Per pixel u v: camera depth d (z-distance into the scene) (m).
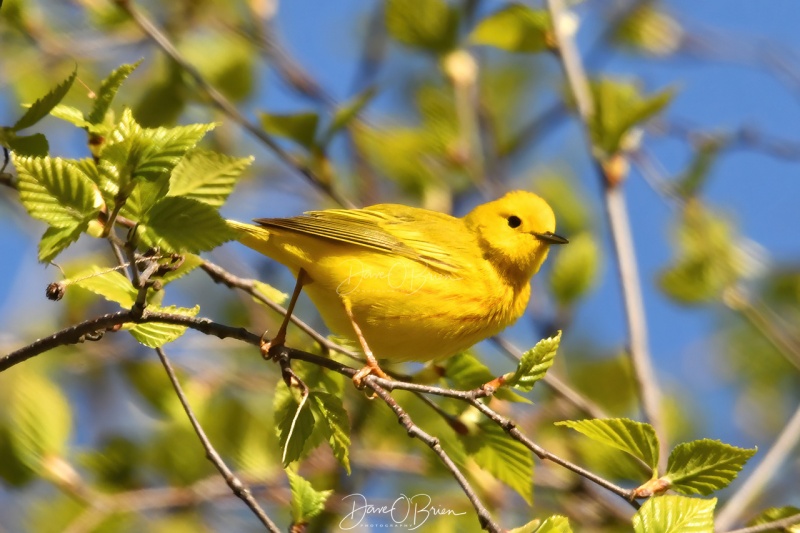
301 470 11.62
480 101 14.49
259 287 9.23
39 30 13.70
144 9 14.78
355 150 14.35
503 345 10.84
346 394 11.95
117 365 12.57
